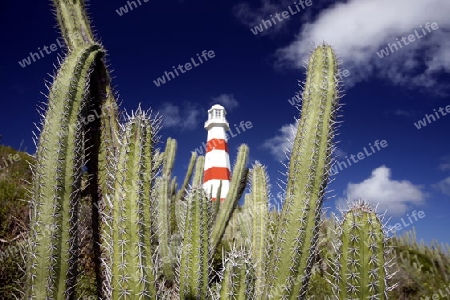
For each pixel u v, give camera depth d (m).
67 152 2.48
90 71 2.75
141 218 2.30
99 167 2.87
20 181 7.46
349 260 2.30
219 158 17.86
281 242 2.82
